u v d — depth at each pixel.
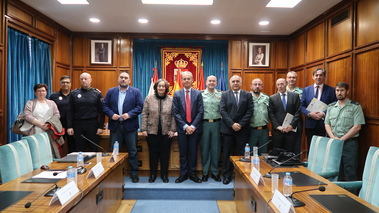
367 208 1.32
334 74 3.69
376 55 2.87
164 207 2.88
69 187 1.47
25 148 2.13
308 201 1.42
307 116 3.35
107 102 3.36
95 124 3.49
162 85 3.25
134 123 3.32
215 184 3.26
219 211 2.78
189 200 3.10
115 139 3.29
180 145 3.31
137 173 3.38
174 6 3.64
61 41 4.75
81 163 2.12
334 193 1.55
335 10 3.62
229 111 3.21
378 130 2.83
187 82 3.28
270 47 5.27
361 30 3.12
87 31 5.05
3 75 3.22
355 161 2.88
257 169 2.06
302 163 2.31
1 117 3.21
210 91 3.41
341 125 2.90
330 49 3.78
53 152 3.03
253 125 3.38
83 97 3.44
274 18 4.16
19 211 1.23
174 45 5.45
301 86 4.77
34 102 3.05
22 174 2.03
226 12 3.88
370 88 2.96
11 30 3.43
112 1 3.48
